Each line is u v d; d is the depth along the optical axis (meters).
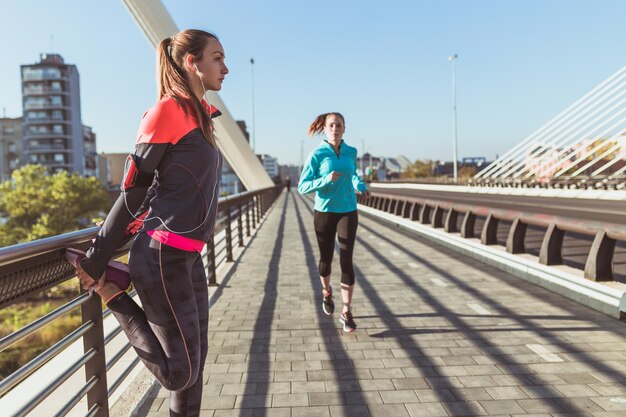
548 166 37.00
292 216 17.38
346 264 3.81
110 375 3.00
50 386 1.67
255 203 13.45
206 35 1.67
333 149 3.81
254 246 9.16
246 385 2.84
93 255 1.46
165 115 1.48
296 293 5.24
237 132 15.91
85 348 2.00
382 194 14.94
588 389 2.71
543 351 3.31
